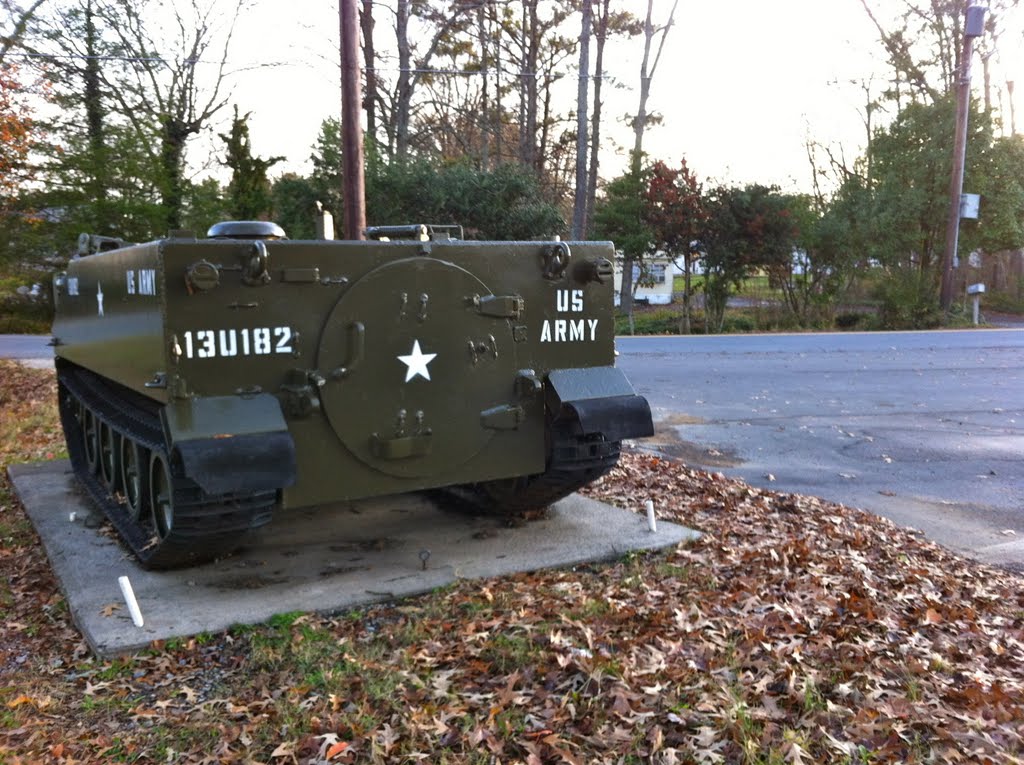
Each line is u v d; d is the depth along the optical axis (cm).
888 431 1110
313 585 542
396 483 540
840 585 533
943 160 3072
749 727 354
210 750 367
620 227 2828
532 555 593
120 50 2941
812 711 369
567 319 591
